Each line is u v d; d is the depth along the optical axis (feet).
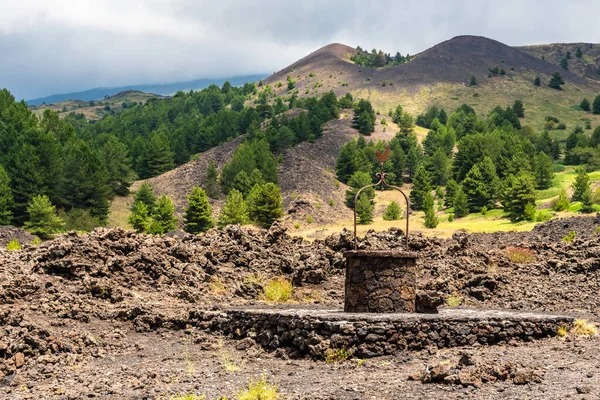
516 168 512.63
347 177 562.25
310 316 48.08
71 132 606.55
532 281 76.43
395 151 608.60
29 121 588.09
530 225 309.22
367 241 83.46
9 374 45.39
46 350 49.49
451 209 443.73
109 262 68.13
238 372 43.78
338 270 77.51
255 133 648.38
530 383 35.06
